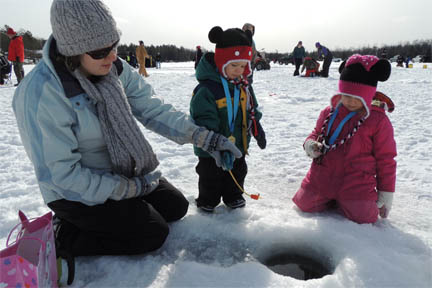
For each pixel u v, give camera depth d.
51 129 1.68
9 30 10.56
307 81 13.32
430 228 2.18
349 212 2.25
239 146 2.39
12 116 5.77
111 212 1.82
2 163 3.39
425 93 8.45
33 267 1.35
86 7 1.55
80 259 1.91
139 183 1.91
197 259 1.95
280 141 4.34
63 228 1.93
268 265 2.16
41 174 1.69
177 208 2.21
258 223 2.21
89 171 1.79
